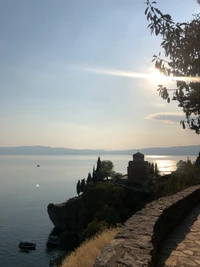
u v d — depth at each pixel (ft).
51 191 577.02
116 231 32.01
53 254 210.18
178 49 11.89
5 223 304.09
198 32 11.33
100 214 148.77
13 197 490.08
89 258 23.12
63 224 260.21
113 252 14.76
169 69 12.62
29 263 194.70
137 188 229.04
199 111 14.76
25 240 245.65
